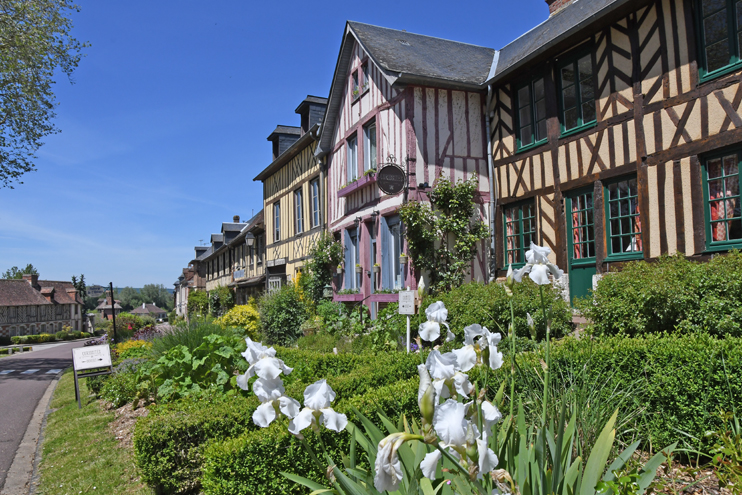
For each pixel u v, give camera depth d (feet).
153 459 12.04
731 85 20.57
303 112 59.11
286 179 63.16
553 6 38.86
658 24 23.61
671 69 23.02
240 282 82.84
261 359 5.15
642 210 24.14
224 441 11.03
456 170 34.81
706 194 21.70
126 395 23.73
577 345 13.67
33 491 14.24
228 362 19.47
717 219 21.35
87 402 26.76
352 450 6.89
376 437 7.19
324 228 49.88
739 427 8.91
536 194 31.35
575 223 29.01
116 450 16.92
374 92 38.17
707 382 11.07
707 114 21.45
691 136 22.09
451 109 35.04
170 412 13.58
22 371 48.67
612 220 26.43
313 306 44.75
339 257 44.80
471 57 41.83
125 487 13.53
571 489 6.06
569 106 29.40
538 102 31.83
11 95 46.11
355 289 41.55
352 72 42.34
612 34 26.11
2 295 164.25
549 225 30.30
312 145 53.78
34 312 173.06
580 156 28.12
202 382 18.98
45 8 45.16
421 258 32.58
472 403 4.73
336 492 5.88
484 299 22.43
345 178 43.98
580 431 9.17
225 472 9.73
